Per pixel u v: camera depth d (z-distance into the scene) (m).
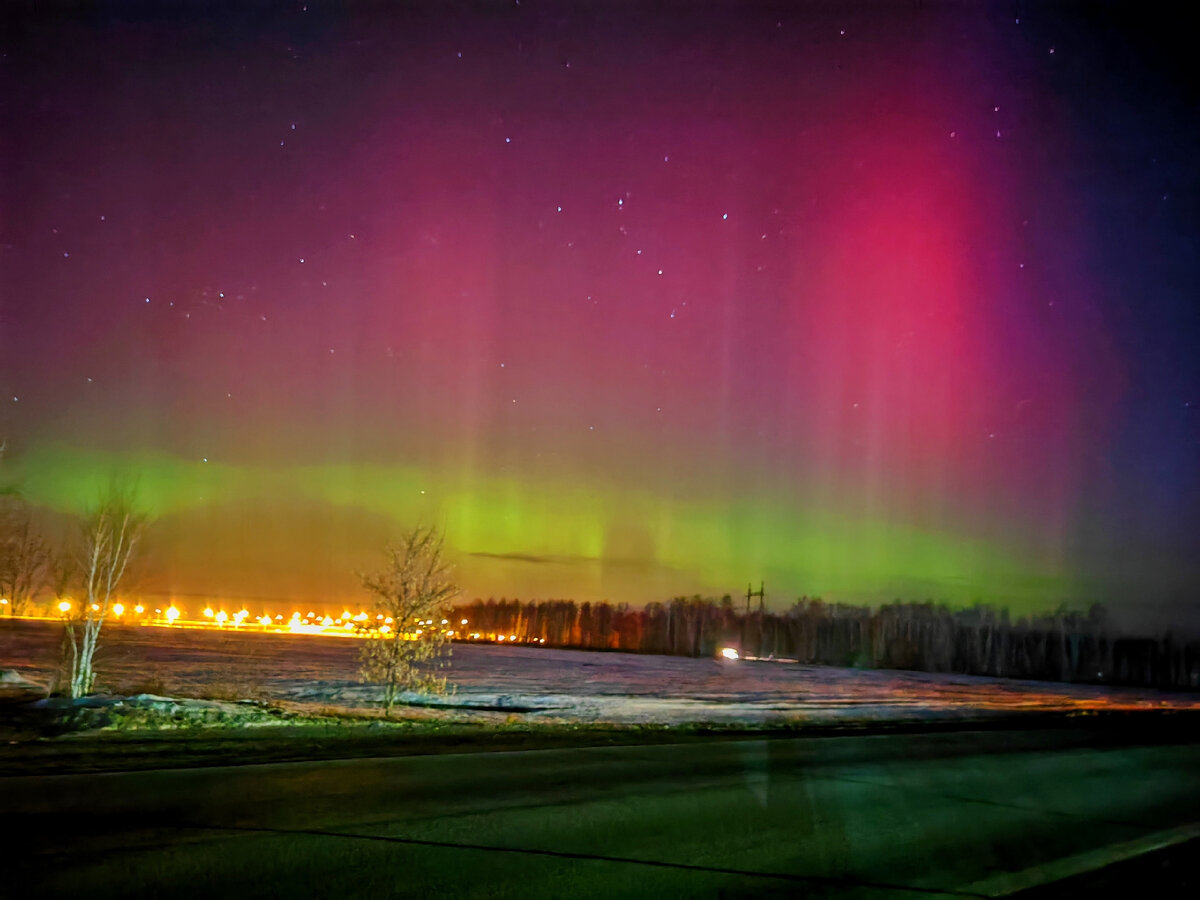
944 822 9.85
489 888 6.74
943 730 19.97
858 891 7.25
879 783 11.88
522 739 15.79
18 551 20.47
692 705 30.50
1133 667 111.12
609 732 18.09
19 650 43.19
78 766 10.88
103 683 24.77
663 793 10.41
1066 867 8.24
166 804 8.62
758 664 103.19
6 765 10.83
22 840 7.16
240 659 47.19
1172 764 15.45
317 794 9.40
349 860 7.14
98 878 6.38
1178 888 7.61
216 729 15.55
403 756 12.55
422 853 7.45
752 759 13.47
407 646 23.02
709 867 7.66
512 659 78.25
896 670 107.81
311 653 63.19
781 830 9.06
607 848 8.01
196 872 6.64
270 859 7.04
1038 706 38.12
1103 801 11.77
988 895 7.25
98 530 20.41
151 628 93.81
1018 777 13.10
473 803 9.38
